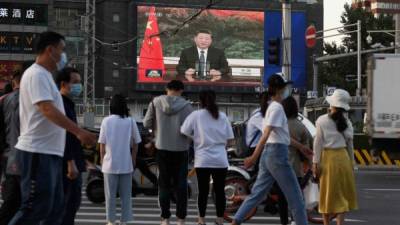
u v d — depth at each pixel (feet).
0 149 42.06
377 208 74.95
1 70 314.14
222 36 452.76
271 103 46.91
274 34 460.55
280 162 46.65
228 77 451.94
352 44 381.81
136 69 436.76
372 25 382.63
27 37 318.45
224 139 51.65
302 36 456.45
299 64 453.58
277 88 47.42
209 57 449.06
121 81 437.58
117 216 63.21
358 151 146.82
